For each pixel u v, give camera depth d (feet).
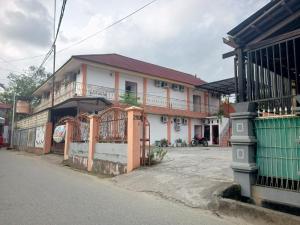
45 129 63.00
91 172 33.42
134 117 27.94
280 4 16.21
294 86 19.31
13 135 98.43
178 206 17.13
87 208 16.16
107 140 32.53
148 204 17.51
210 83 75.56
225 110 86.58
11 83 122.31
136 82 74.49
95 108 62.69
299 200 15.10
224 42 19.56
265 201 16.61
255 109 18.34
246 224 14.19
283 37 16.87
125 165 27.91
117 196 19.72
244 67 19.19
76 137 41.78
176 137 83.41
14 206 16.15
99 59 68.33
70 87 66.49
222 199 16.29
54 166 40.55
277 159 16.84
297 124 16.01
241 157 18.12
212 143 89.76
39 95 110.93
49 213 14.89
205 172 23.09
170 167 26.66
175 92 85.40
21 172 31.55
